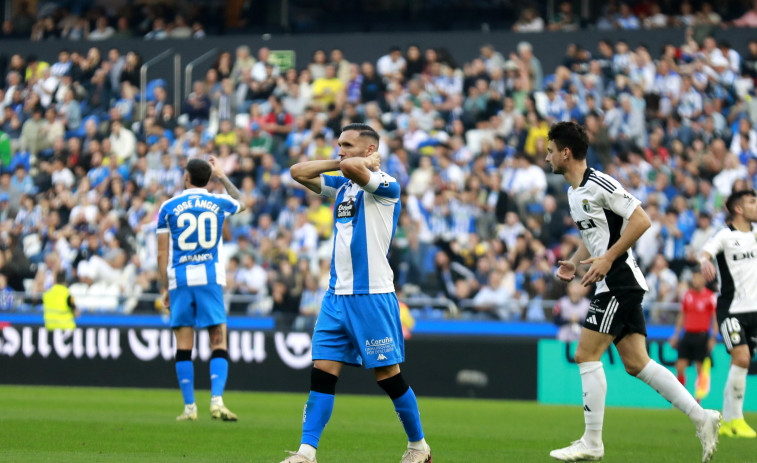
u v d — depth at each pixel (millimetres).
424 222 57562
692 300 42531
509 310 48781
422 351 48219
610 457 22922
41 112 69250
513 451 24328
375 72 67688
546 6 72375
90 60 70250
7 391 46438
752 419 38875
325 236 58469
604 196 20328
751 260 30297
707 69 61375
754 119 59656
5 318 52188
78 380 51000
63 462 19922
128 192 63219
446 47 67688
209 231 29703
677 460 22516
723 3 69188
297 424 30203
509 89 63219
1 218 64062
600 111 60781
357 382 48562
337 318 18109
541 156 59750
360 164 17422
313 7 77250
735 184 55594
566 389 45875
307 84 66000
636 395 44719
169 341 50000
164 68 70250
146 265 59312
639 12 69562
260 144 63469
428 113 62656
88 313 51188
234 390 49781
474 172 59250
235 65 68375
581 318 45938
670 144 59219
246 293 54469
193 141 64688
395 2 75812
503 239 56344
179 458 20969
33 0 79938
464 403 44531
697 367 42812
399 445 25188
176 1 77625
